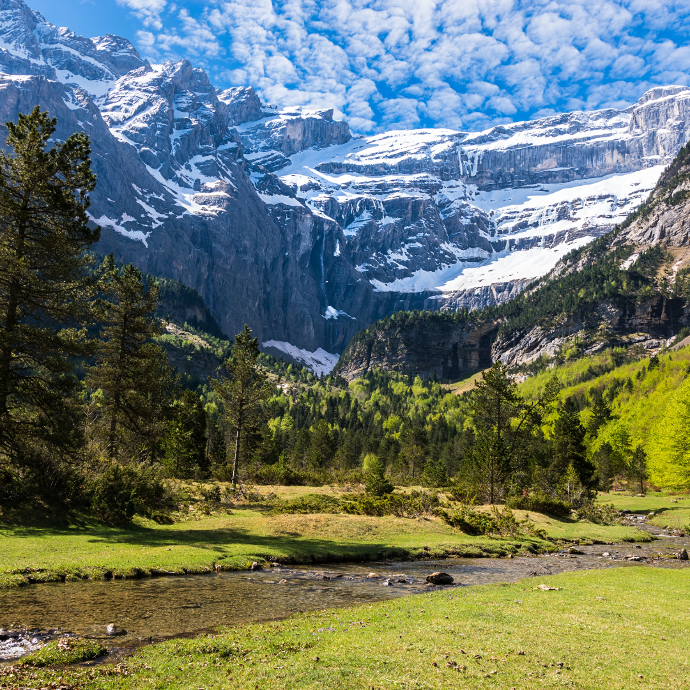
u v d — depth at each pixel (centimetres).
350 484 7750
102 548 2536
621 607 1691
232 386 6350
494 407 7519
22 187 3194
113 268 5447
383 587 2128
